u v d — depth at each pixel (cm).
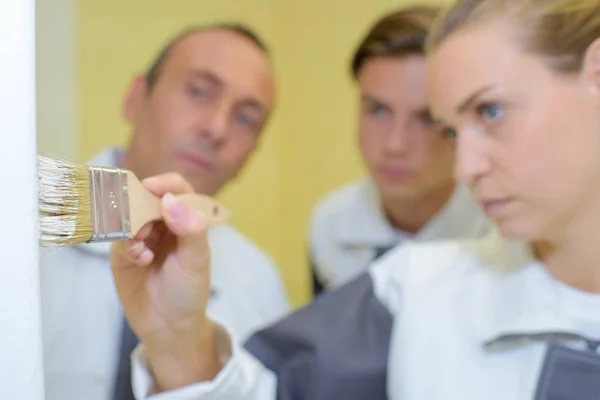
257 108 71
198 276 40
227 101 68
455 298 49
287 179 121
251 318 71
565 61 39
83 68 88
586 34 39
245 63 69
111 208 32
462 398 45
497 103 40
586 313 43
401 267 54
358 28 110
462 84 41
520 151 40
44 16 45
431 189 77
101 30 90
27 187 24
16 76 23
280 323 53
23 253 24
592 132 39
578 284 44
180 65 68
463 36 41
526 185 40
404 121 74
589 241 42
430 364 47
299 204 120
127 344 50
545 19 39
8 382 24
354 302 54
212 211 41
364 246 88
